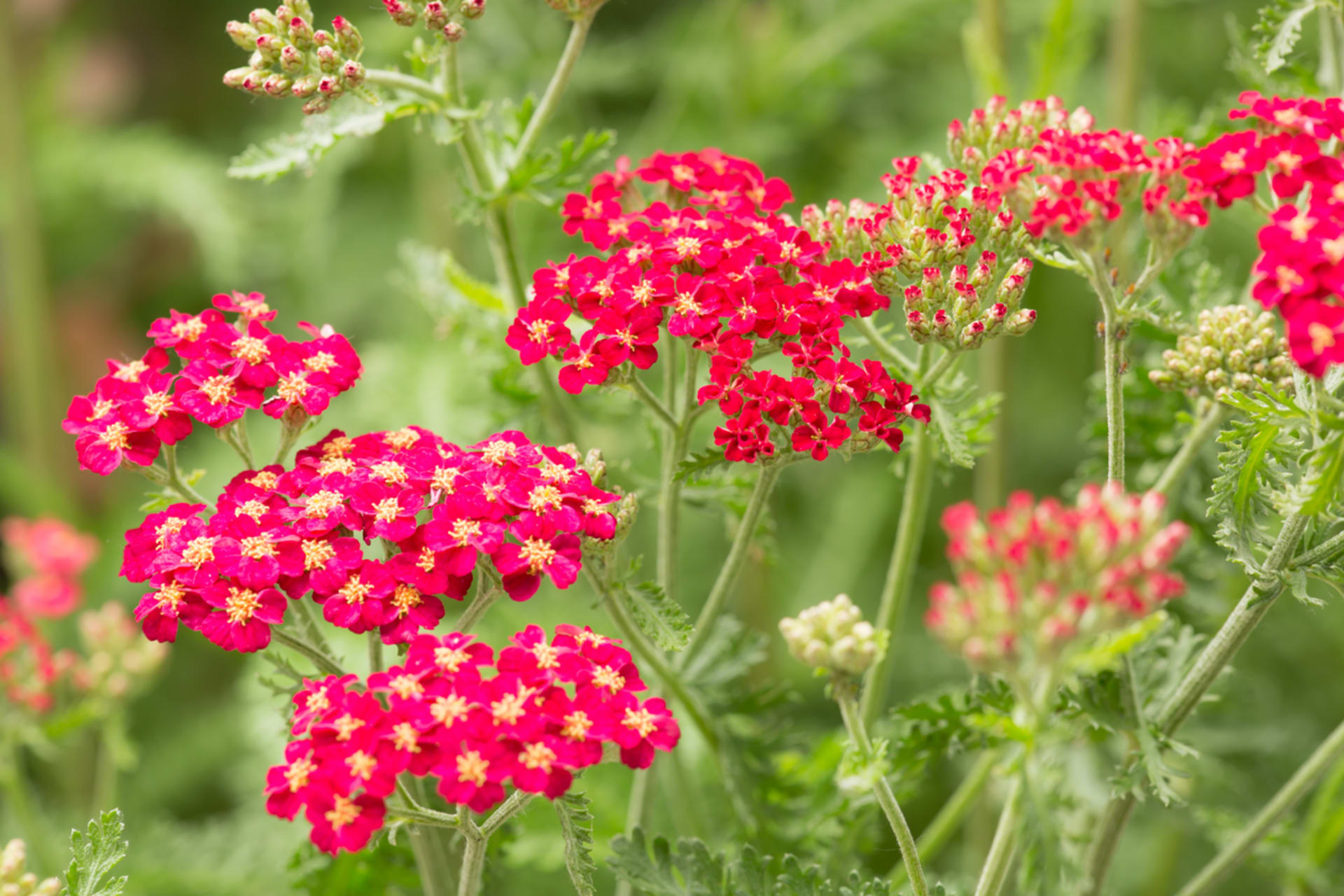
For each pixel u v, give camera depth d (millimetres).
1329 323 582
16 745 743
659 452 681
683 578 950
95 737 939
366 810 592
